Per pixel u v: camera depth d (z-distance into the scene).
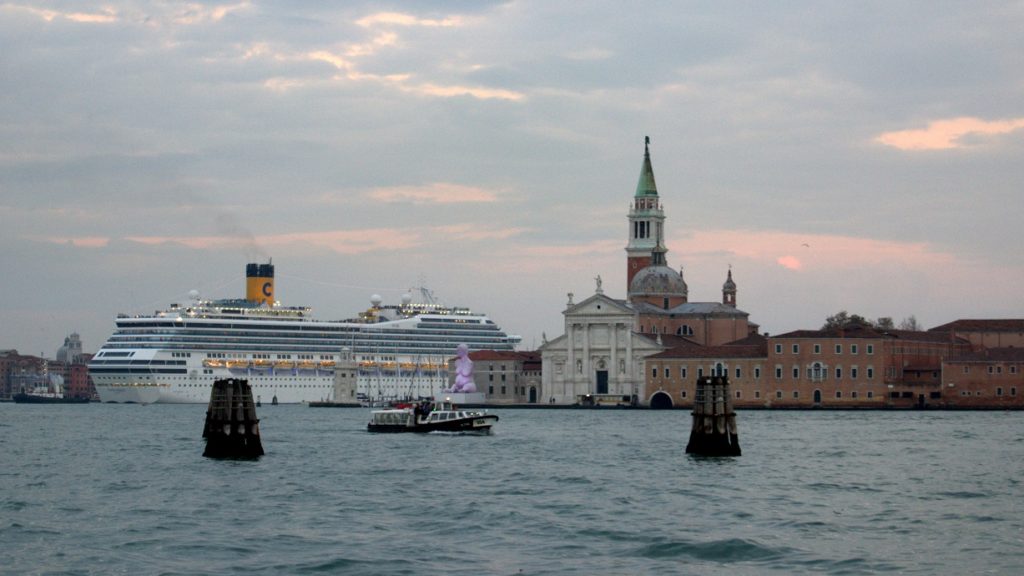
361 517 109.69
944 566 88.69
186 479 136.62
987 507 116.19
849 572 87.12
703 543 95.88
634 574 86.56
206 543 96.81
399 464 158.25
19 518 108.88
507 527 104.44
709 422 156.50
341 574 86.50
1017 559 91.00
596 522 106.75
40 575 85.81
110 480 137.25
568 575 86.12
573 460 164.38
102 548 94.88
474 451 181.75
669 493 125.44
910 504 118.12
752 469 147.38
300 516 110.12
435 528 104.06
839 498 122.19
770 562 90.31
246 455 155.38
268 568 88.00
